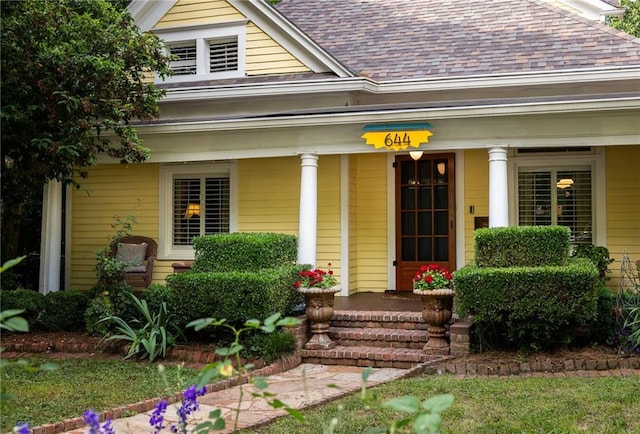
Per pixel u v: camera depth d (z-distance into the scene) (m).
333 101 11.64
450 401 2.65
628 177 11.31
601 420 5.51
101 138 11.37
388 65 12.16
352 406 6.20
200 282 8.62
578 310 7.67
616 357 7.75
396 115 9.86
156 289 9.52
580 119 9.44
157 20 12.77
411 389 6.72
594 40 11.58
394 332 8.97
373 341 8.90
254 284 8.41
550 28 12.34
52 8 9.54
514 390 6.58
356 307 10.28
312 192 10.47
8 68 9.34
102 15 10.69
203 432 3.43
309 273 8.89
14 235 12.12
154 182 13.20
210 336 9.09
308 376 7.75
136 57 10.65
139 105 10.68
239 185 12.76
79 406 6.18
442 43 12.59
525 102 9.57
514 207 11.81
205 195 13.03
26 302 10.21
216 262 9.19
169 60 11.33
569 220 11.67
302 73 11.87
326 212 12.31
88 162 10.44
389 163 12.66
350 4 15.08
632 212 11.27
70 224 13.69
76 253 13.62
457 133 9.83
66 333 10.12
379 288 12.62
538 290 7.70
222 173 12.95
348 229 12.25
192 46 12.80
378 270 12.66
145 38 10.77
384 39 13.20
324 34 13.88
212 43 12.68
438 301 8.34
